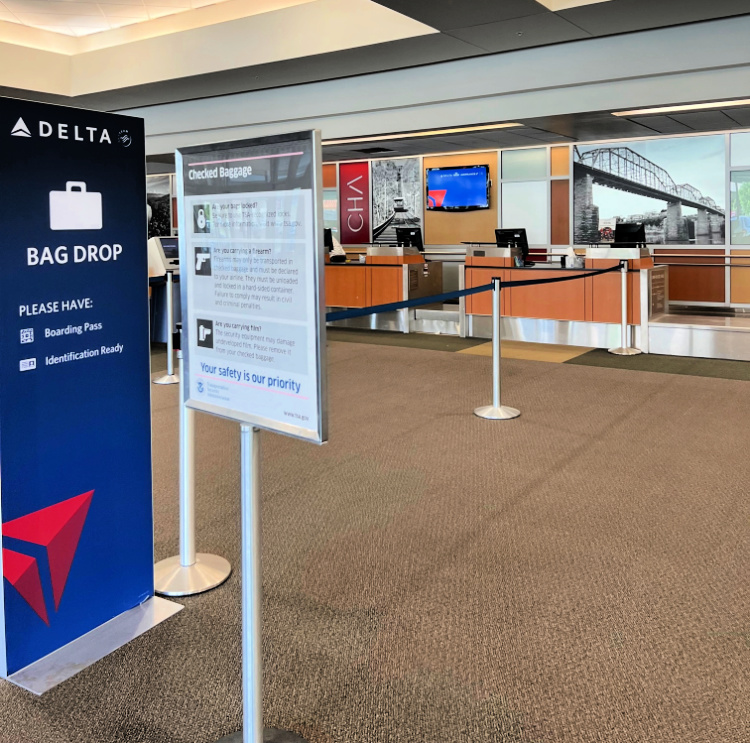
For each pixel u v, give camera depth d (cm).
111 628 265
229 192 185
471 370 768
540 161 1312
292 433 174
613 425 539
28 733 212
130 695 229
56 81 1085
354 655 248
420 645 254
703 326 836
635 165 1225
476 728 211
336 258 1213
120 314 260
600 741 205
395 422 557
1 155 219
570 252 1001
